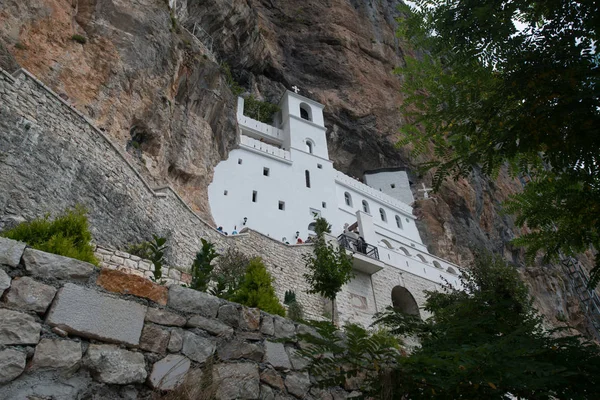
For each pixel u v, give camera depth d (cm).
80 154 1045
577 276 2803
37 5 1358
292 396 456
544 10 486
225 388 405
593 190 487
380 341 406
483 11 486
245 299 667
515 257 3825
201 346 419
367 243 2191
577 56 449
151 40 1722
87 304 368
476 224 3631
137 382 360
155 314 408
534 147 483
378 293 1970
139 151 1589
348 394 505
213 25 2853
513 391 414
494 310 561
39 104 977
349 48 4016
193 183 2030
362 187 3353
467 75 540
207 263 625
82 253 541
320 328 430
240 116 3050
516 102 511
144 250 1014
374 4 4825
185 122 2048
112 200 1099
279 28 3922
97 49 1509
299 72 3762
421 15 559
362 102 3747
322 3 4281
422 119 573
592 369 407
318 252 1320
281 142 3175
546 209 536
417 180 3853
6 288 336
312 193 2856
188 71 2044
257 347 465
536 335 477
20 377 306
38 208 866
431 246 3334
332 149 3584
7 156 850
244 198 2461
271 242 1670
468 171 548
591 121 424
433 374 402
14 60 1089
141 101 1609
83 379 334
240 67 3241
